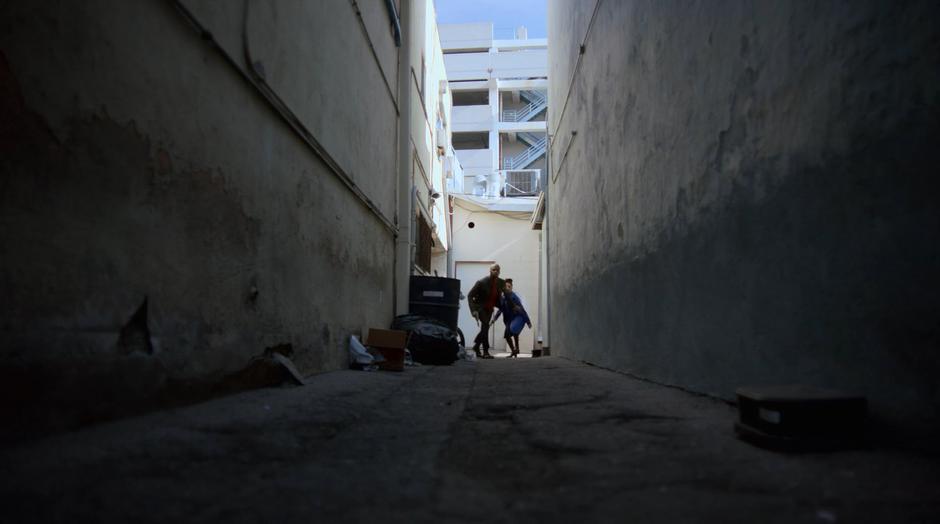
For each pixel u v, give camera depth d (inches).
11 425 67.7
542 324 591.2
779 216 103.0
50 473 61.4
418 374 213.2
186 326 105.3
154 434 80.1
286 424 98.1
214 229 115.6
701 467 73.4
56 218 74.2
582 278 300.8
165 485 62.4
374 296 274.7
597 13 254.4
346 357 215.2
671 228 157.5
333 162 195.3
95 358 81.3
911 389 75.7
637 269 191.0
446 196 702.5
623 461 77.4
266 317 141.4
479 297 434.9
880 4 79.4
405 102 365.4
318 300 182.5
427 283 350.6
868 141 81.8
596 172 259.4
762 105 108.5
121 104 86.9
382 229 299.6
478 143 1365.7
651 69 174.1
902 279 76.6
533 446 87.2
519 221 733.3
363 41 248.5
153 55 95.3
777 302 104.0
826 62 89.9
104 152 83.1
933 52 71.9
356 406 123.4
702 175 135.9
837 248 88.0
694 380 141.9
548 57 498.3
